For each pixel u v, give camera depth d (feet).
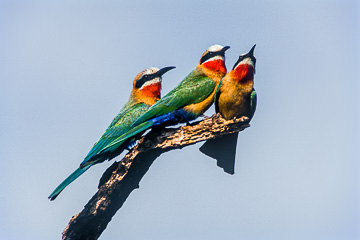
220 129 35.24
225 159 40.19
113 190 35.91
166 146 35.55
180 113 39.91
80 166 42.42
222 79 38.32
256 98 38.45
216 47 41.88
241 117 35.94
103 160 43.68
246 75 37.35
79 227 36.22
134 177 36.27
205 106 40.37
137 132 39.58
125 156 36.22
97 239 36.96
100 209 35.94
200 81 40.57
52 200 41.24
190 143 35.58
